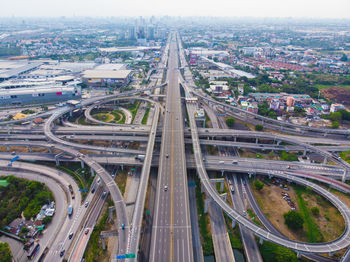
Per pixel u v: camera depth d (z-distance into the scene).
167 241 175.00
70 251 178.00
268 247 183.88
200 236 194.00
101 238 177.62
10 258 166.62
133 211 195.12
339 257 176.50
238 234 196.12
